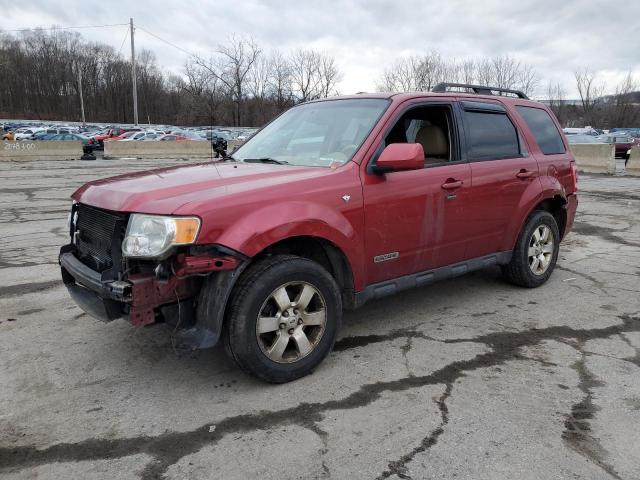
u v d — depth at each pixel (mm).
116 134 49531
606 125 73688
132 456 2697
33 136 37531
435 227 4164
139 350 3930
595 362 3707
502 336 4172
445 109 4457
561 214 5648
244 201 3148
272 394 3291
